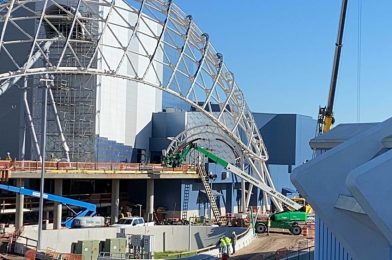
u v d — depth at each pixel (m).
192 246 58.75
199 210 74.25
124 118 76.44
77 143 66.88
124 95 76.19
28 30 67.75
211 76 70.31
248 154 76.38
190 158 77.44
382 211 11.37
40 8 66.69
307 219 59.75
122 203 69.69
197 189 73.94
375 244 14.40
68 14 59.62
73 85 67.31
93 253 46.31
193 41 67.12
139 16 59.72
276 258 38.09
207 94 68.81
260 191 83.81
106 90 70.50
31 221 59.41
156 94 86.25
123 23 73.44
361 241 14.61
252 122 78.81
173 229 59.31
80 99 67.62
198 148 71.31
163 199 71.62
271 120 97.25
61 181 58.72
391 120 15.68
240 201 82.00
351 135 19.69
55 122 65.38
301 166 15.99
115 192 64.19
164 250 58.44
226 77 71.19
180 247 58.94
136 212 70.38
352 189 11.73
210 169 76.44
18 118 68.50
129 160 77.50
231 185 80.56
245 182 79.94
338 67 35.97
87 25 66.25
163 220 67.50
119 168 63.88
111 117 71.88
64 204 57.97
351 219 14.91
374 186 11.45
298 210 61.81
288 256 38.12
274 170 92.81
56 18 60.06
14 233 48.06
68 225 56.53
